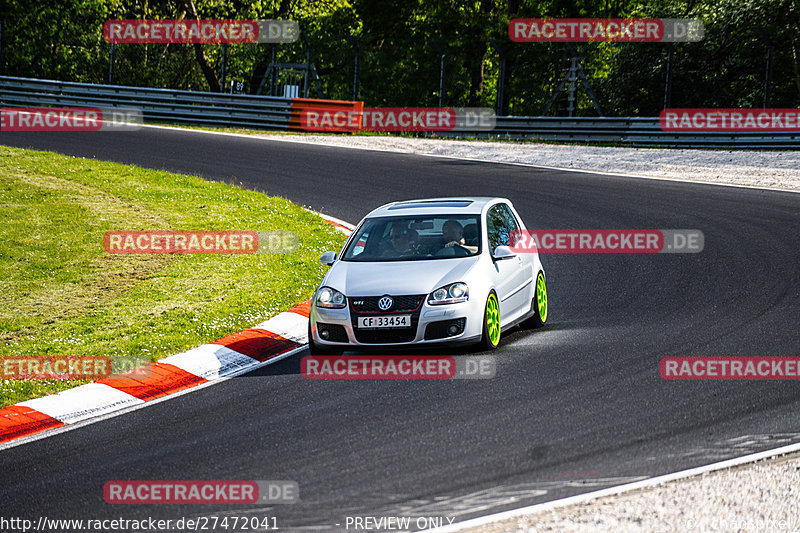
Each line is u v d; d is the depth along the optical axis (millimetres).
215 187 63656
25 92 110188
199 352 31594
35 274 43312
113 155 76938
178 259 46062
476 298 29406
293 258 46344
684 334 31109
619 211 56719
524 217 55906
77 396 27438
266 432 23109
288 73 135125
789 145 81562
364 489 18781
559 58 122625
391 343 28922
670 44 99500
